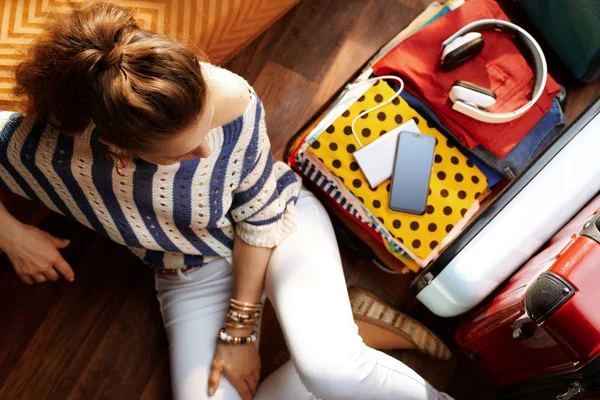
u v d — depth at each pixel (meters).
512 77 1.25
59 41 0.58
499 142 1.23
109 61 0.55
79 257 1.42
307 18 1.51
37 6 1.04
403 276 1.44
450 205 1.24
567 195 0.98
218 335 1.11
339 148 1.22
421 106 1.28
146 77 0.55
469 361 1.41
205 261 1.16
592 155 0.97
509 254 0.99
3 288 1.40
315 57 1.50
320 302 1.02
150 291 1.43
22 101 0.71
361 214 1.24
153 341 1.41
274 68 1.50
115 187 0.88
